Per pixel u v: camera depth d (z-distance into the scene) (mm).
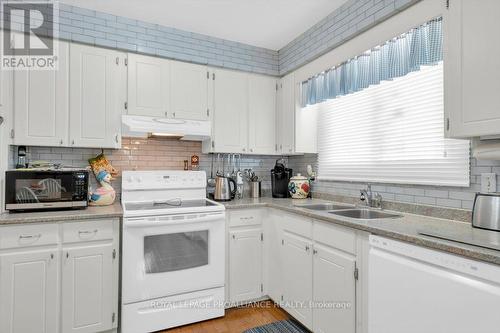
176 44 2705
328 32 2475
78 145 2303
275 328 2188
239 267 2504
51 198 2062
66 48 2291
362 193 2264
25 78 2162
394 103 2154
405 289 1294
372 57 2127
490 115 1270
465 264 1095
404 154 2072
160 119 2473
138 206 2348
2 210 2002
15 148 2268
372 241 1486
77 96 2309
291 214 2264
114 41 2457
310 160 3082
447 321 1132
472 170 1661
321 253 1922
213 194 2926
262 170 3352
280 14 2473
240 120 2982
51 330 1871
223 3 2320
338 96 2500
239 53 3006
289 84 3027
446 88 1464
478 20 1320
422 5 1728
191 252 2260
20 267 1812
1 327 1770
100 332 2020
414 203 1959
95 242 2010
